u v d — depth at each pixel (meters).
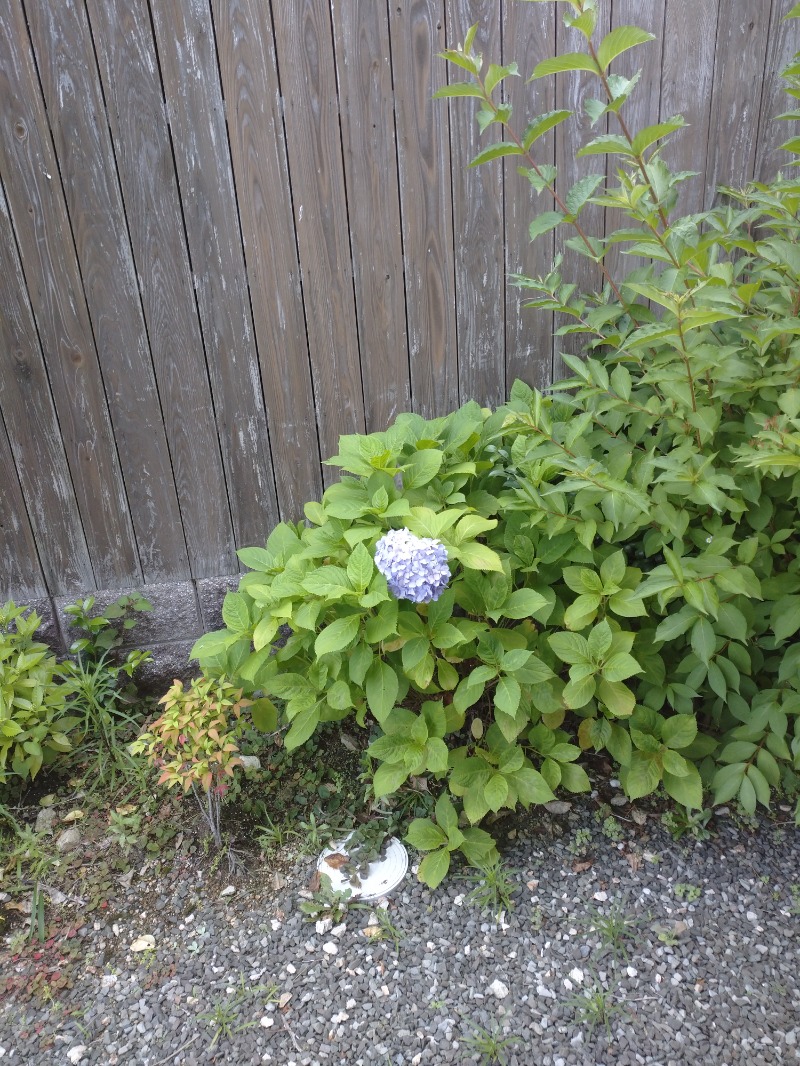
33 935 2.03
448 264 2.62
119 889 2.15
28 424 2.57
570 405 2.30
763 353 1.94
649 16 2.45
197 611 2.91
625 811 2.30
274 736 2.62
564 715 2.31
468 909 2.04
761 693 2.13
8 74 2.21
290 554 2.26
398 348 2.69
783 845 2.17
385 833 2.22
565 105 2.51
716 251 2.16
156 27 2.22
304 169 2.42
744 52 2.55
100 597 2.84
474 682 1.98
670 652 2.37
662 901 2.03
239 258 2.49
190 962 1.95
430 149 2.47
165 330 2.54
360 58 2.34
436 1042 1.74
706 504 2.09
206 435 2.69
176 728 2.07
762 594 2.06
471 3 2.34
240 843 2.26
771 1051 1.68
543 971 1.88
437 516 2.02
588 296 2.66
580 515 2.12
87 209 2.37
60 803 2.44
